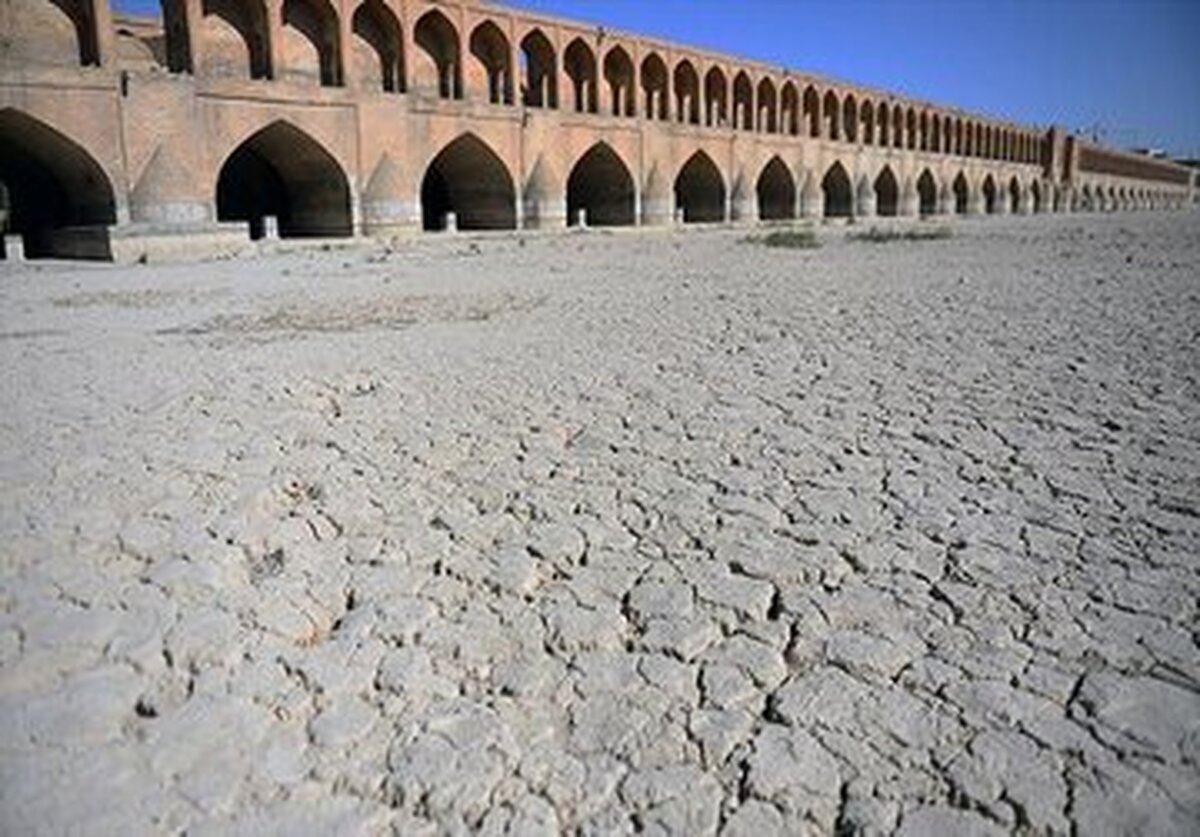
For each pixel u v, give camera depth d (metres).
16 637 2.72
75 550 3.34
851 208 41.03
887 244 21.11
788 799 1.93
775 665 2.45
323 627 2.83
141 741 2.24
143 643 2.68
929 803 1.90
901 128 44.50
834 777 1.99
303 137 21.38
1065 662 2.38
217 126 19.41
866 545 3.16
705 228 30.61
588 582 2.99
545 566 3.13
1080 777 1.94
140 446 4.61
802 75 37.25
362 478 4.07
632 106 30.31
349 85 22.41
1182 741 2.04
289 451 4.49
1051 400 5.04
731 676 2.41
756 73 35.00
